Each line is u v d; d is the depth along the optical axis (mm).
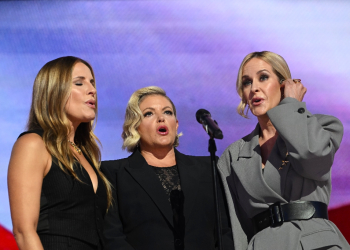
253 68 5840
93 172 5547
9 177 4844
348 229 9133
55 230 4871
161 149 6410
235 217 5703
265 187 5312
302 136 5082
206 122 5020
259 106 5723
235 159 5883
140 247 5703
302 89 5590
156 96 6605
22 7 10883
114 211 5922
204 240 5832
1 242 9047
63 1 11008
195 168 6320
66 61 5496
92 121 5891
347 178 9508
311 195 5234
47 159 5023
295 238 4996
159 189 5980
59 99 5289
